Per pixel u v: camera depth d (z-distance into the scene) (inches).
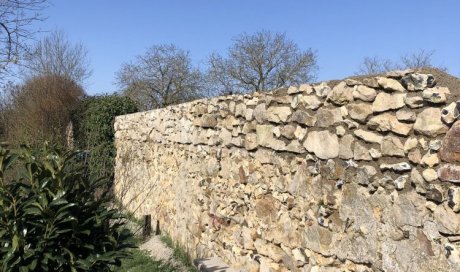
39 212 119.6
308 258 153.1
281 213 170.9
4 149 129.4
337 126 139.6
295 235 160.9
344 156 136.3
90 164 246.7
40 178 126.5
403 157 116.4
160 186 332.2
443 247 104.7
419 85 112.0
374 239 124.0
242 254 201.2
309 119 153.3
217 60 1038.4
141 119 389.7
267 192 181.3
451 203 102.7
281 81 1005.8
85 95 703.7
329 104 143.6
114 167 439.2
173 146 305.6
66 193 127.1
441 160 105.8
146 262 244.5
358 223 130.2
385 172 121.6
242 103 202.1
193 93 1156.5
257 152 189.9
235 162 210.4
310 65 1002.1
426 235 108.7
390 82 119.7
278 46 1006.4
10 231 118.9
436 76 109.0
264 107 182.4
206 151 245.0
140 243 289.7
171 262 246.5
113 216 137.3
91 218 128.3
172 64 1162.0
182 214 279.7
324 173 145.8
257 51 1009.5
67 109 636.7
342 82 137.3
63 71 957.2
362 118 129.2
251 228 193.5
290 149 163.9
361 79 129.6
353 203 132.3
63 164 129.3
